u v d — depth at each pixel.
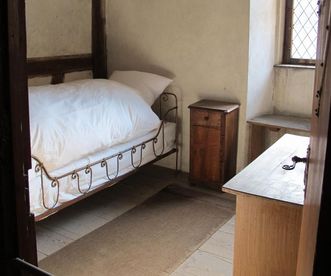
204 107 3.29
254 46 3.34
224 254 2.53
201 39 3.50
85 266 2.41
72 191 2.61
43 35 3.55
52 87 3.03
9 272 0.69
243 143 3.48
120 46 4.02
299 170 1.97
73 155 2.57
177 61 3.68
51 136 2.46
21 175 0.67
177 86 3.73
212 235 2.75
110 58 4.11
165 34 3.69
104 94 3.06
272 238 1.79
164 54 3.74
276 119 3.53
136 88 3.58
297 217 1.71
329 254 0.60
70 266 2.41
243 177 1.90
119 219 2.97
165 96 3.82
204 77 3.57
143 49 3.86
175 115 3.79
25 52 0.65
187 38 3.57
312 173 1.04
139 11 3.79
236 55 3.35
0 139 0.63
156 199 3.29
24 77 0.65
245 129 3.45
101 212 3.08
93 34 4.00
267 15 3.45
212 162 3.37
